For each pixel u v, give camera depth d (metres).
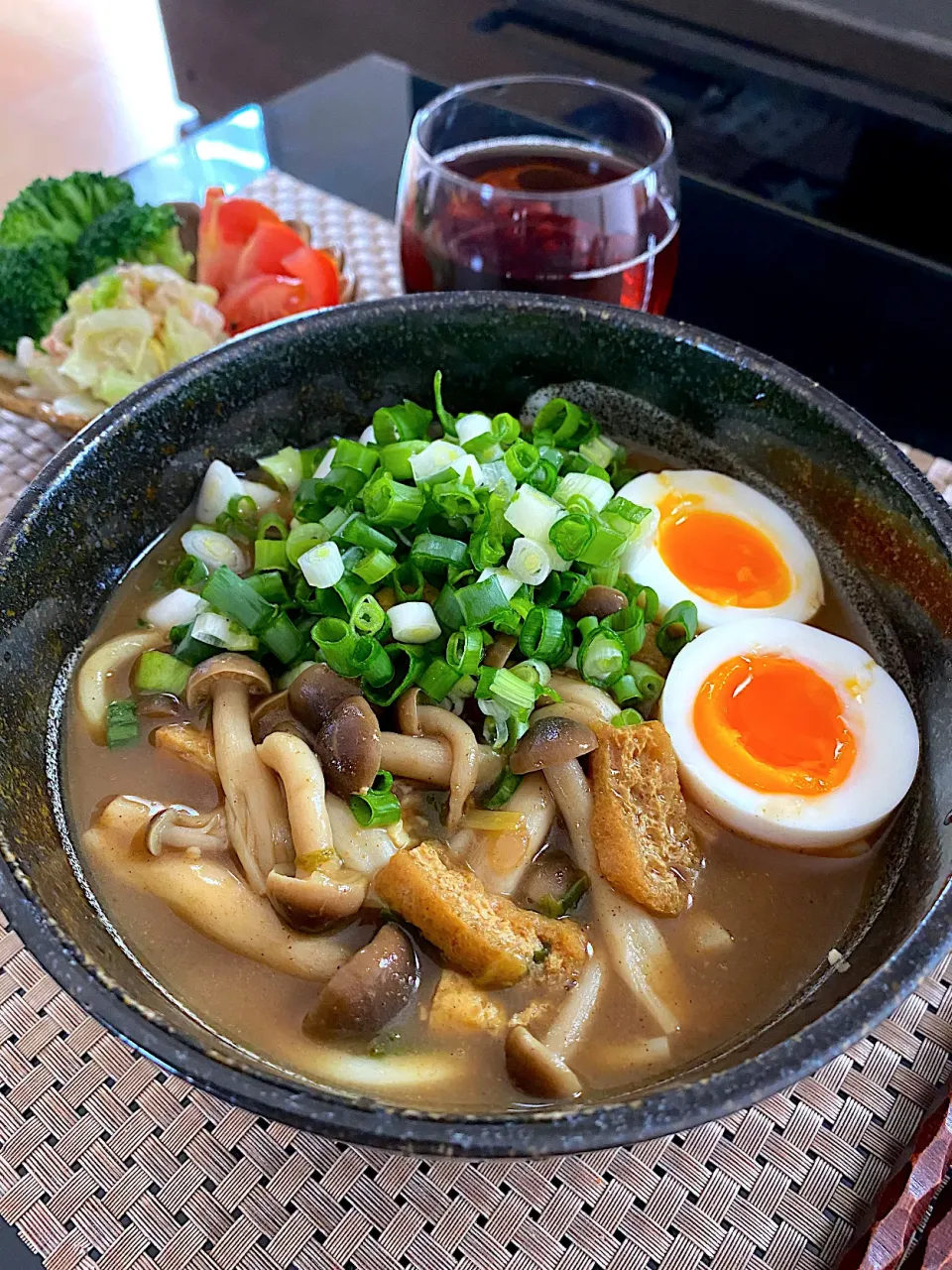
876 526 0.22
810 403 0.22
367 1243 0.16
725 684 0.22
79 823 0.20
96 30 0.66
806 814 0.20
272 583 0.22
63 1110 0.18
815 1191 0.17
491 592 0.20
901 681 0.21
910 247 0.40
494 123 0.32
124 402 0.22
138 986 0.16
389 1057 0.17
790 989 0.18
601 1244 0.16
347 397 0.25
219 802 0.20
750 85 0.44
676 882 0.19
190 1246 0.16
